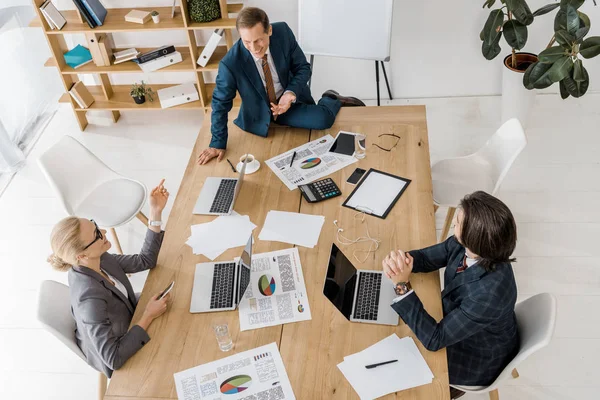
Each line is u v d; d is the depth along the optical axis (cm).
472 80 456
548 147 410
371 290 230
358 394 196
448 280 229
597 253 335
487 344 220
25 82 467
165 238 260
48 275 352
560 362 286
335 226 259
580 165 394
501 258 198
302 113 315
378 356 207
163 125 464
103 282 231
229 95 304
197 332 221
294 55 329
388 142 305
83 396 291
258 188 283
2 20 432
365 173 286
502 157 302
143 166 423
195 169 298
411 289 217
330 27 402
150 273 245
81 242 221
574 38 339
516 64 407
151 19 410
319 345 212
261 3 417
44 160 312
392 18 405
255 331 219
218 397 199
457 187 310
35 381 299
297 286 234
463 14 418
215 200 277
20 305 336
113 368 211
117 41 446
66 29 404
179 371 208
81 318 220
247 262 229
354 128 317
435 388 197
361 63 448
